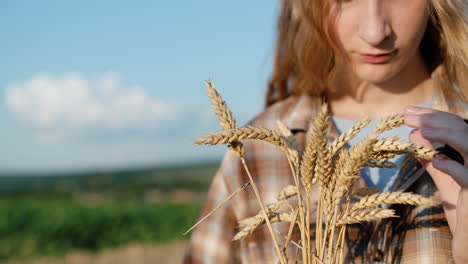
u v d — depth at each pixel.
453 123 1.18
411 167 1.48
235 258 1.84
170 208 23.48
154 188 72.56
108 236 18.52
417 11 1.32
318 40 1.54
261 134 1.14
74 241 17.80
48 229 17.77
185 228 20.72
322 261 1.14
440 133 1.17
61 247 17.28
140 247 17.73
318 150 1.08
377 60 1.36
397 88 1.63
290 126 1.73
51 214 20.08
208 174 107.19
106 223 19.31
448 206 1.32
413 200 1.11
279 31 1.86
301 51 1.67
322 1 1.42
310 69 1.68
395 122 1.13
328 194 1.15
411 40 1.34
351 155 1.05
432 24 1.59
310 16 1.49
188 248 1.91
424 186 1.51
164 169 119.69
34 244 16.94
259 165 1.80
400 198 1.12
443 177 1.33
